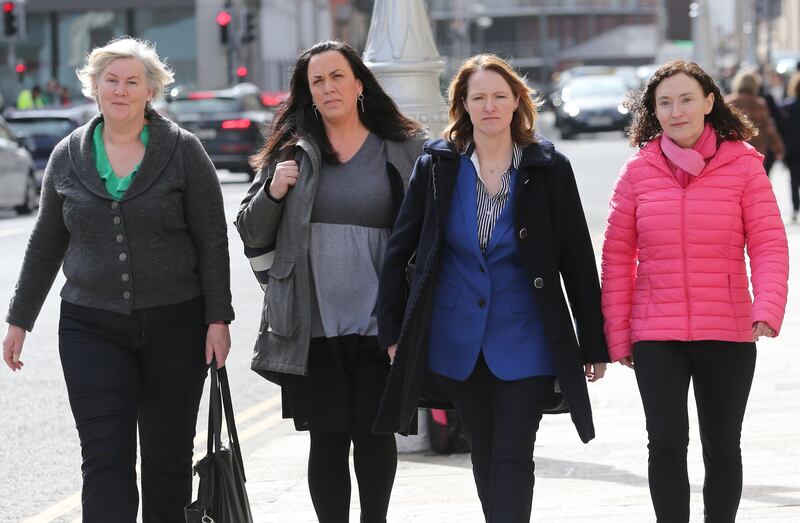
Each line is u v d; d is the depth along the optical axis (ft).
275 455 64.28
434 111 64.39
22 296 44.47
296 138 45.29
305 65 45.52
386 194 45.37
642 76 440.04
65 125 232.32
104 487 41.34
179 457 44.57
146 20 447.83
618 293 43.75
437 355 42.70
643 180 43.50
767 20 395.75
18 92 379.14
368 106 46.03
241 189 220.02
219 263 43.78
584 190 201.87
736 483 43.96
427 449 62.64
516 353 41.96
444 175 42.37
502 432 41.83
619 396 74.02
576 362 41.83
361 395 45.19
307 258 44.80
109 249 42.80
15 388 80.53
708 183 42.86
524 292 42.16
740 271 42.96
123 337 43.11
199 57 444.96
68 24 450.30
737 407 43.39
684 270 42.68
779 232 42.70
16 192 197.77
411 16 64.59
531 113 42.70
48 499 57.88
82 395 42.47
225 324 43.91
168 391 43.57
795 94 155.02
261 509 54.44
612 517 50.47
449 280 42.60
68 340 43.11
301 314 44.42
